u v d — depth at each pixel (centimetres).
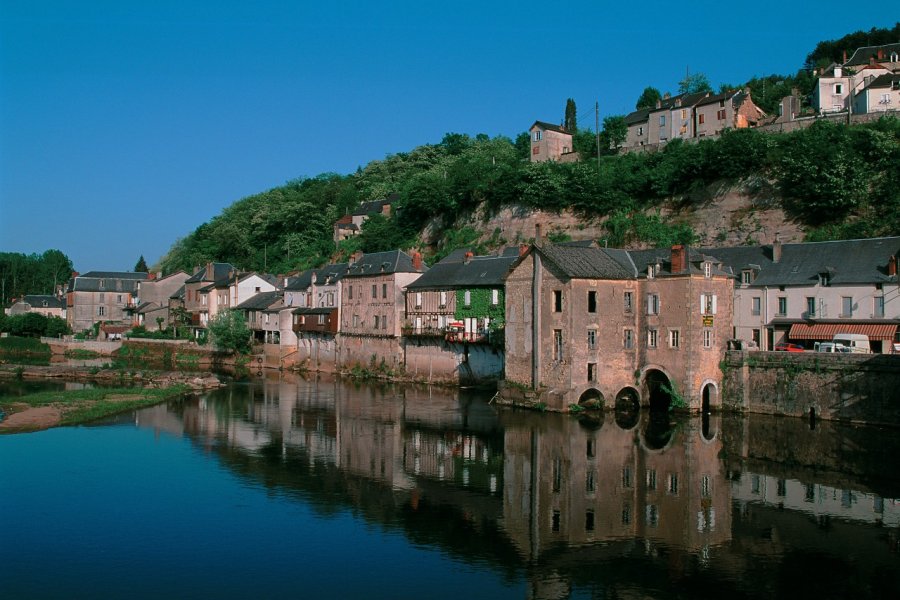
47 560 2695
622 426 4956
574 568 2656
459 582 2544
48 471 3838
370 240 10675
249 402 6150
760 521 3116
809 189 6881
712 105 8962
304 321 9019
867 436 4391
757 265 5953
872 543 2866
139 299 12362
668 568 2655
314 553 2788
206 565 2669
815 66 11312
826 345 5156
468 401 6094
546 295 5538
